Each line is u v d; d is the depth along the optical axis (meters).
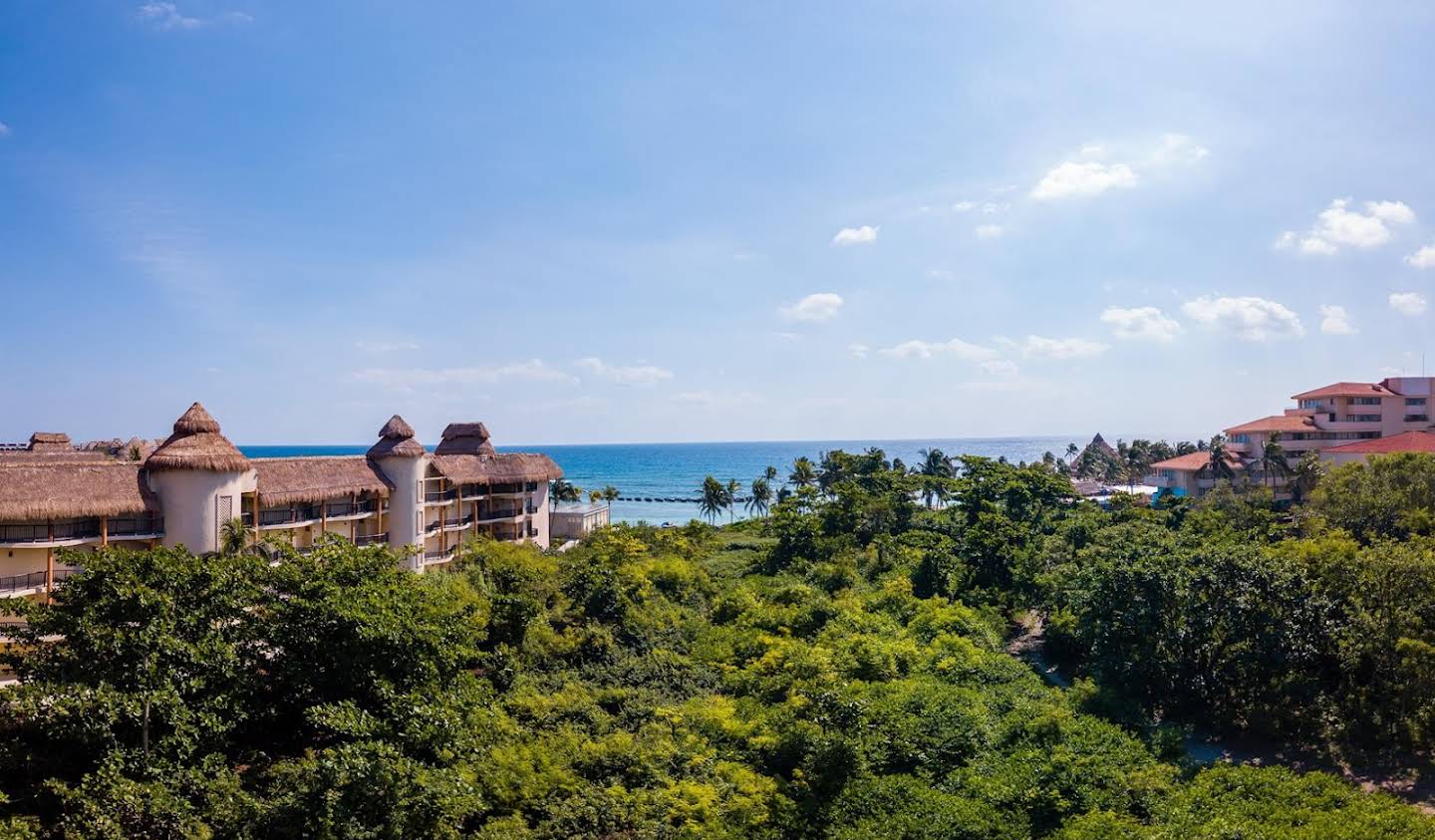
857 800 40.06
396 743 32.91
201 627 34.81
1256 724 47.12
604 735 43.59
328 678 36.78
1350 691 46.84
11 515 44.62
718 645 57.59
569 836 35.22
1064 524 81.69
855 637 56.41
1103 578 53.31
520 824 35.28
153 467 50.66
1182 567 50.75
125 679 31.66
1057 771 40.41
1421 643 42.88
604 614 59.94
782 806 39.16
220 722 32.62
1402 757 42.81
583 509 115.81
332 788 30.00
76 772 31.22
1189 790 38.94
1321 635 46.69
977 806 38.97
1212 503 89.44
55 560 47.06
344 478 66.19
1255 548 51.53
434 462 77.75
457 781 31.67
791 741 43.38
